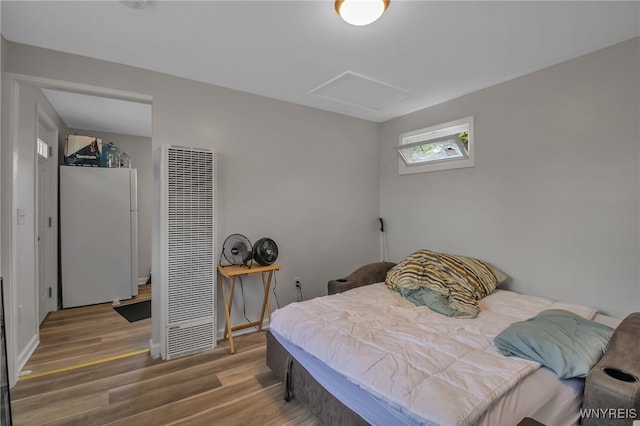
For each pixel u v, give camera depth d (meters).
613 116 2.30
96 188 4.10
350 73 2.71
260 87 3.02
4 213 2.14
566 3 1.78
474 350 1.72
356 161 4.00
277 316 2.27
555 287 2.64
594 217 2.41
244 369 2.43
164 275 2.55
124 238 4.27
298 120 3.49
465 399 1.25
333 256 3.79
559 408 1.39
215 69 2.63
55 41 2.18
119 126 4.48
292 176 3.45
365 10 1.70
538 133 2.70
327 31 2.06
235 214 3.08
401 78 2.82
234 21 1.95
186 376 2.32
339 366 1.63
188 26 2.00
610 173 2.33
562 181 2.58
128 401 2.02
